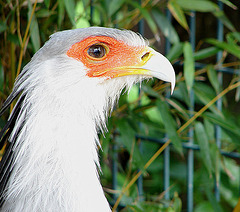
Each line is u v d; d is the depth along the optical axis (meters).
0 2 5.59
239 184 7.90
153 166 8.17
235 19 8.34
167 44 6.78
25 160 3.71
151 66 4.23
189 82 5.67
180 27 8.17
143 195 7.20
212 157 6.09
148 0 6.26
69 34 3.98
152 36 8.16
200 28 8.39
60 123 3.74
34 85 3.77
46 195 3.70
